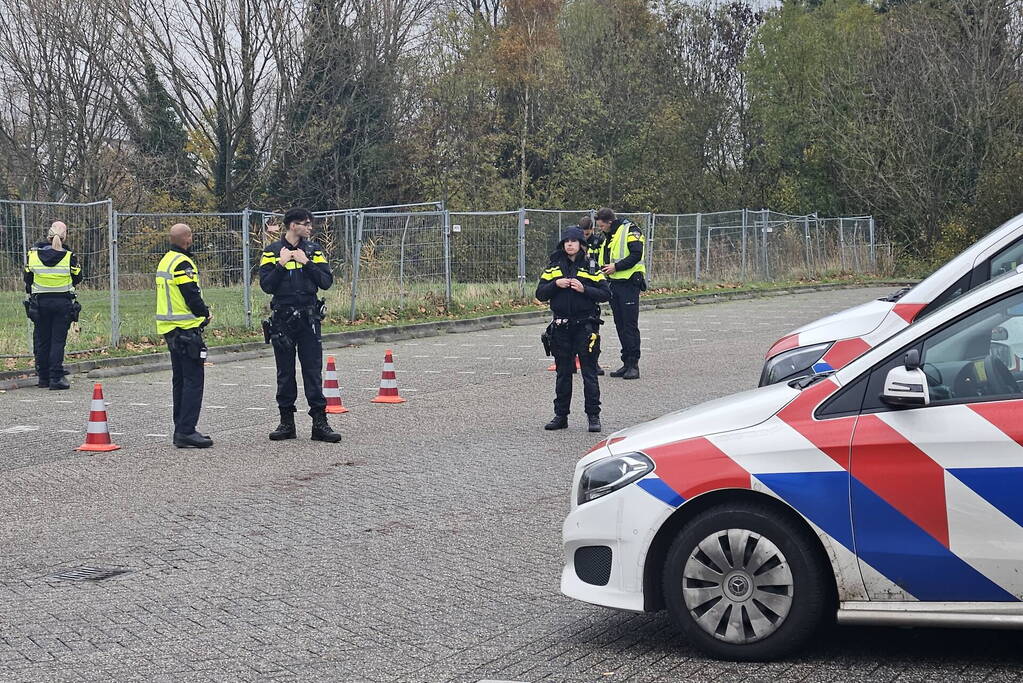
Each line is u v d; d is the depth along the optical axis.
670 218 32.62
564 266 11.53
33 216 17.89
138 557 7.27
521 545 7.34
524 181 47.84
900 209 45.38
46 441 11.54
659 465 5.16
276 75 40.97
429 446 10.94
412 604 6.14
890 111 45.56
